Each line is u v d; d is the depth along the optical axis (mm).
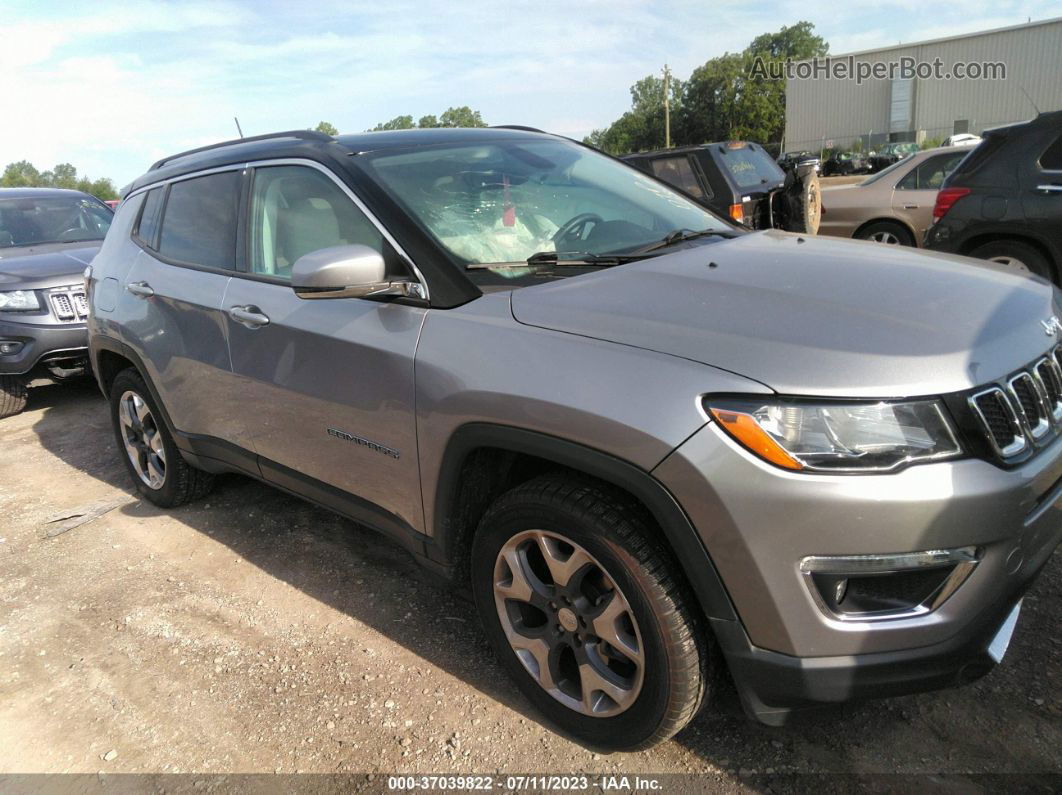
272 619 2973
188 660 2766
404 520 2518
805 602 1707
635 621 1938
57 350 5875
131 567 3471
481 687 2492
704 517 1733
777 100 70938
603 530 1917
